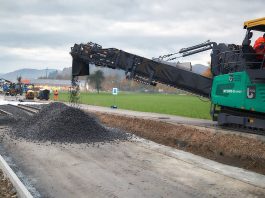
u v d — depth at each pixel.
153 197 8.09
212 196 8.17
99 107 34.91
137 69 19.86
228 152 12.53
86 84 121.88
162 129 17.38
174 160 11.77
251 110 14.61
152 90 146.00
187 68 19.48
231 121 16.11
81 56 20.41
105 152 12.99
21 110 28.33
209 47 18.22
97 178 9.57
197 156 12.33
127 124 20.34
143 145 14.41
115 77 161.12
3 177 9.28
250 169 10.87
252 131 15.19
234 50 16.28
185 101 53.22
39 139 15.46
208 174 10.03
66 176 9.77
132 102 48.47
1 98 52.38
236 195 8.24
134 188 8.73
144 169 10.55
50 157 12.10
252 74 14.23
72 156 12.28
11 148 13.75
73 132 15.77
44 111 18.98
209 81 18.72
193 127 16.84
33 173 10.07
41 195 8.24
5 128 19.11
